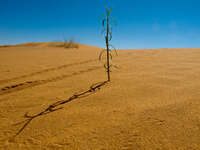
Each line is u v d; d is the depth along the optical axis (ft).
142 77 9.90
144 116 5.17
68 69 13.82
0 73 12.43
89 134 4.47
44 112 5.95
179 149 3.60
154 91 7.35
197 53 19.75
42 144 4.18
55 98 7.31
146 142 3.93
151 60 16.26
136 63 14.99
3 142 4.33
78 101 6.81
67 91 8.20
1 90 8.78
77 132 4.60
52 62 17.58
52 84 9.57
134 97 6.82
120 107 5.98
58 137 4.42
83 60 18.60
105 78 10.37
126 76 10.44
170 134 4.15
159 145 3.79
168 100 6.23
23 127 5.00
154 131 4.33
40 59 19.94
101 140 4.17
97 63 16.31
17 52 30.37
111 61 16.92
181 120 4.72
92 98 7.06
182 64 13.15
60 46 56.39
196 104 5.62
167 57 17.69
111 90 7.93
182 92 6.93
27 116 5.70
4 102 7.07
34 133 4.67
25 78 11.02
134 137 4.17
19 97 7.63
